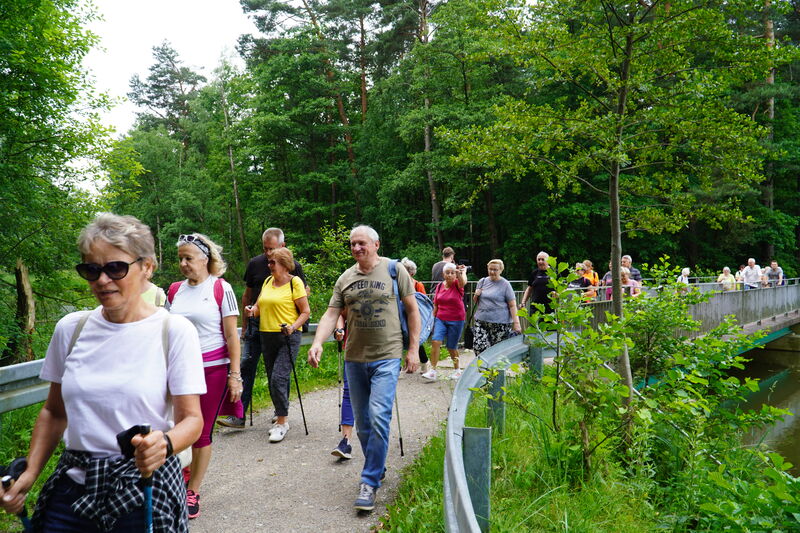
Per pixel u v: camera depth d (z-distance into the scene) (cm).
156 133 4694
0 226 1286
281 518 388
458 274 862
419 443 554
